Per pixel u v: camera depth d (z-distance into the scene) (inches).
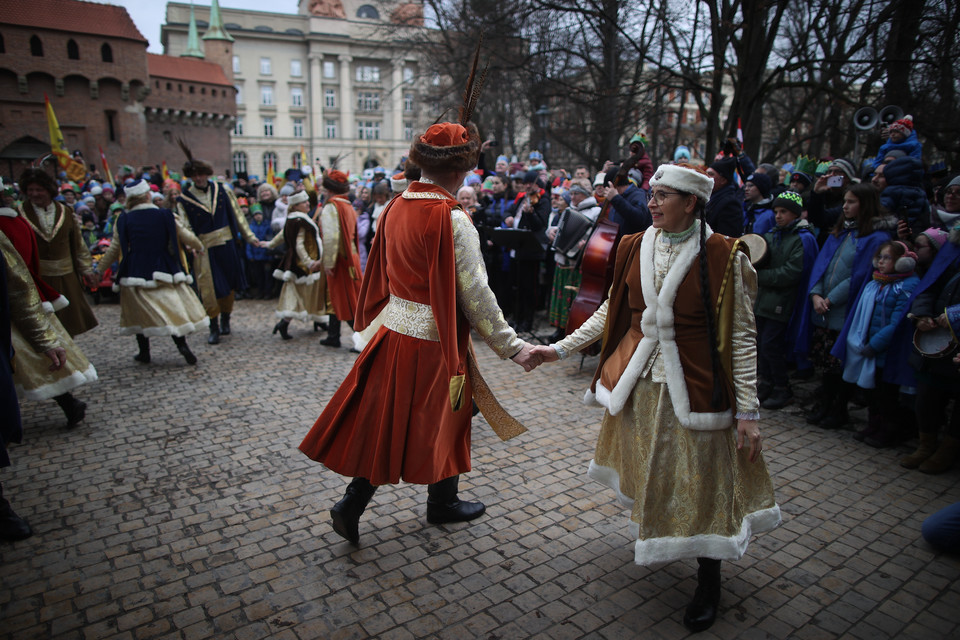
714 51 386.9
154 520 119.6
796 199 177.5
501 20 531.2
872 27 364.5
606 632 88.0
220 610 92.5
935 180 248.2
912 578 102.5
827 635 88.2
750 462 87.0
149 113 1633.9
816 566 105.7
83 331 206.8
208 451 152.9
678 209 83.8
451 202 96.6
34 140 1364.4
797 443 161.8
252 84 2329.0
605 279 203.8
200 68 1781.5
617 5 446.6
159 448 154.6
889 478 141.0
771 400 190.1
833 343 169.9
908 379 148.0
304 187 303.4
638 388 89.7
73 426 168.1
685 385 84.3
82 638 86.3
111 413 179.6
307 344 266.4
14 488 133.1
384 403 99.4
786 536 115.5
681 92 512.1
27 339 139.6
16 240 150.4
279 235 263.7
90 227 400.2
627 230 200.5
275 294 393.4
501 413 105.1
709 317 82.9
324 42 2327.8
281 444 157.3
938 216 166.9
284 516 121.4
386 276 105.8
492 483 136.1
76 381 159.3
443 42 796.6
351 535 107.0
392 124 2442.2
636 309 91.4
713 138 402.3
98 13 1435.8
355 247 245.0
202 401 190.4
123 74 1454.2
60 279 199.5
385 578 100.7
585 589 98.1
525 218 265.1
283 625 89.0
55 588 98.1
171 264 221.8
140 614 91.6
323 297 259.4
